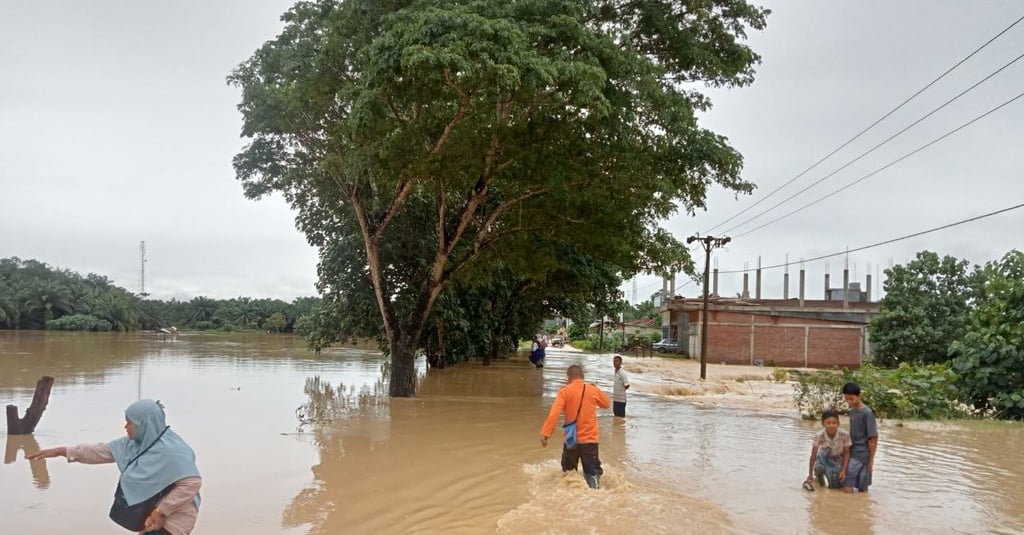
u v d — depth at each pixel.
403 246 23.64
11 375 22.70
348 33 14.93
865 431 8.36
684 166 14.51
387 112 13.59
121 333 89.81
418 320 18.92
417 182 17.86
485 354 35.25
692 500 7.65
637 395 20.91
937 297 43.25
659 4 15.38
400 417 14.61
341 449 10.82
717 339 45.06
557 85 12.35
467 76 11.02
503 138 14.47
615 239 17.72
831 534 6.54
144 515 4.54
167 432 4.77
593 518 6.79
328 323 28.83
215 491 8.14
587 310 44.12
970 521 7.09
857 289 64.12
